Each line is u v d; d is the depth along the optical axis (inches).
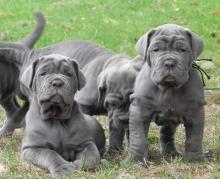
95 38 734.5
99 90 389.7
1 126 477.4
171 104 355.9
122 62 395.2
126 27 775.1
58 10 836.6
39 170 350.0
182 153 395.2
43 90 353.1
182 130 446.0
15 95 468.1
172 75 338.3
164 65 339.6
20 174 343.0
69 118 368.2
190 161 365.7
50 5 864.3
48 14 819.4
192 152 366.3
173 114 359.9
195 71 362.3
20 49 462.9
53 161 347.3
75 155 370.6
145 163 359.6
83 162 353.1
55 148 366.6
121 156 380.8
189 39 353.1
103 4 867.4
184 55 346.0
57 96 350.6
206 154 384.5
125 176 338.6
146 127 364.2
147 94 356.5
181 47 345.1
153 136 439.8
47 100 352.2
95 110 411.5
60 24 778.2
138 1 879.7
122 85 376.5
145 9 850.8
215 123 467.2
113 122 383.6
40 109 365.7
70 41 455.8
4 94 458.0
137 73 375.2
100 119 483.5
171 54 342.0
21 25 776.3
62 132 366.3
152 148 413.1
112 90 379.9
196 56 352.2
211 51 706.2
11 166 354.6
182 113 359.3
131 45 714.2
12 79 457.4
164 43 345.7
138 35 748.6
